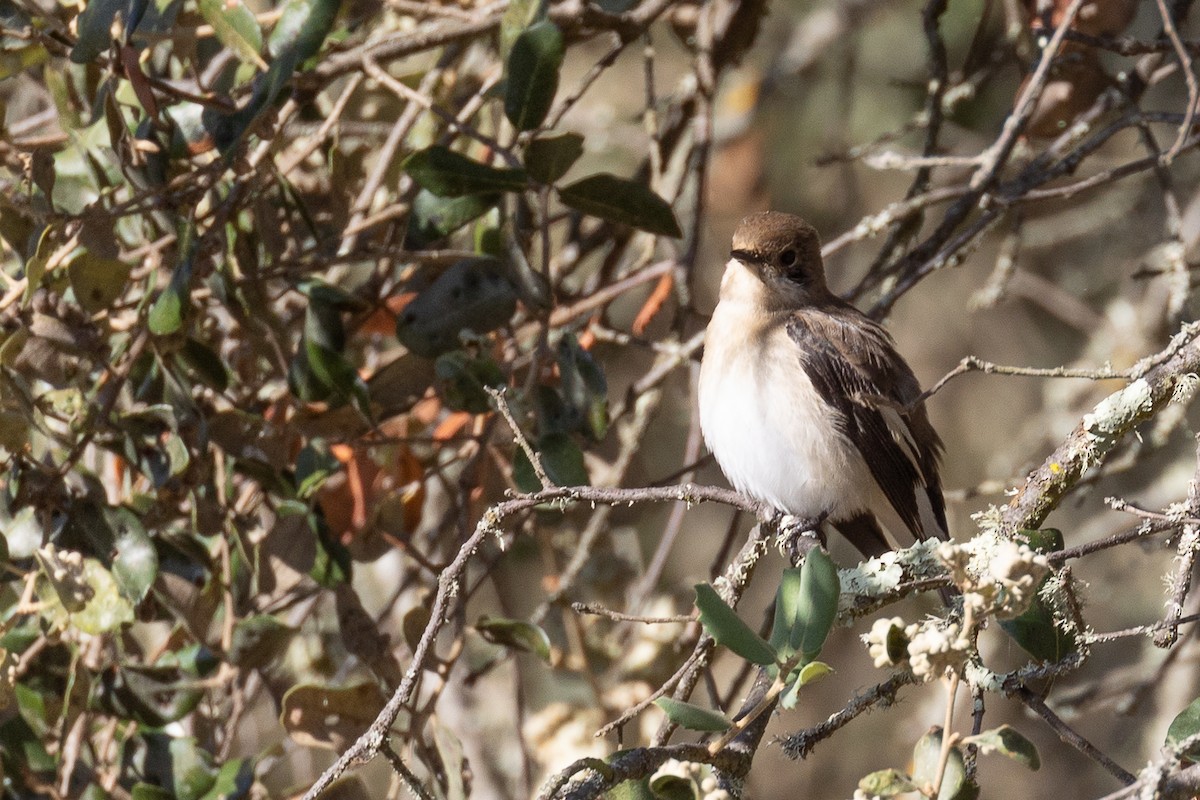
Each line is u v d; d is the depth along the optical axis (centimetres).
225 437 930
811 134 1664
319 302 954
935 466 1194
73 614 836
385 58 1001
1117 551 1636
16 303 862
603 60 1095
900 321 1794
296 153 1088
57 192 945
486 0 1122
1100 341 1531
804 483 1089
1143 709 1540
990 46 1472
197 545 932
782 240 1130
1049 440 1541
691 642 1106
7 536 864
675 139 1285
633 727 1210
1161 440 1127
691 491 777
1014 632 698
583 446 955
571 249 1223
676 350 1112
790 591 645
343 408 982
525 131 943
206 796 942
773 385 1086
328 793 905
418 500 1040
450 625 1154
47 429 830
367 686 905
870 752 1625
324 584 939
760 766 1631
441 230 973
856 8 1647
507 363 1052
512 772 1429
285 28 897
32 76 1204
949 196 1102
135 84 852
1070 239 1680
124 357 895
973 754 632
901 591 732
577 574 1121
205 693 1001
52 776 934
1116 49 991
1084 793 1602
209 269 907
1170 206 1060
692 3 1215
